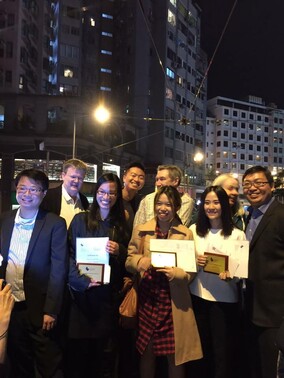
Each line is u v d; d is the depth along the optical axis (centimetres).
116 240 373
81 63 4428
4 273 338
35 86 3834
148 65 4459
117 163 3394
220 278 331
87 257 346
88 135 2977
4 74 3241
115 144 3397
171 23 4619
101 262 345
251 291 324
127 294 372
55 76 4244
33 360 350
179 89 4775
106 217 381
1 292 249
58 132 2855
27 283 333
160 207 353
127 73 4453
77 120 2889
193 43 5184
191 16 5125
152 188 4062
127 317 362
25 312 337
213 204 351
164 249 336
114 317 369
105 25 4691
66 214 436
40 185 336
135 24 4422
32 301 334
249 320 327
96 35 4625
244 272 317
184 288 345
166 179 438
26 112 2892
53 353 344
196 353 338
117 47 4653
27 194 331
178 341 335
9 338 342
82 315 353
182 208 439
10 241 341
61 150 2802
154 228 366
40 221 343
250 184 342
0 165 2703
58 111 2902
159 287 351
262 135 7862
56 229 342
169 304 346
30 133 2786
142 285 360
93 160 2938
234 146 7525
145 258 348
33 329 338
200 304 358
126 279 388
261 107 7894
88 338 359
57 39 4234
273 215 319
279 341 209
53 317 333
